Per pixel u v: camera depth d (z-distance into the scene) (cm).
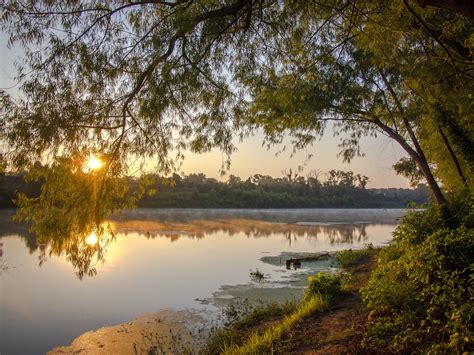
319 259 1962
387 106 1205
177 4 481
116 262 1881
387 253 1095
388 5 543
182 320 1045
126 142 473
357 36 642
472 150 1159
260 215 7062
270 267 1781
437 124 1097
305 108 1049
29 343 902
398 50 686
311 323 753
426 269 675
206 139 552
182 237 3067
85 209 450
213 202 9300
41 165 430
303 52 648
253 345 680
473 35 566
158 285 1438
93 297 1280
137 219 5091
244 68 599
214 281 1500
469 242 715
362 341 558
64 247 449
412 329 541
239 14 536
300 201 10481
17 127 408
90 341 910
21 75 429
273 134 1149
